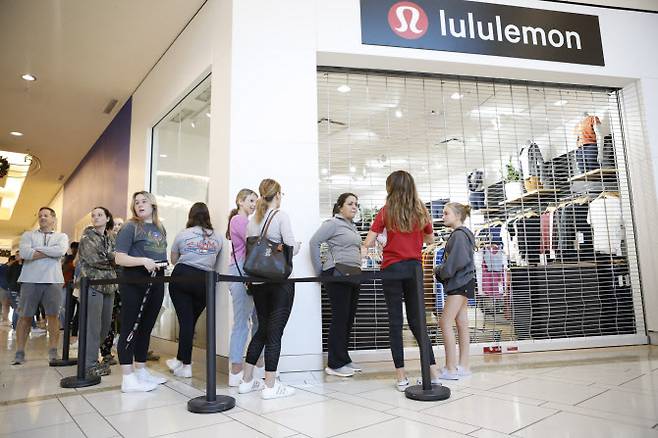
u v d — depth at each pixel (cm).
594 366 342
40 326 812
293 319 349
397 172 291
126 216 639
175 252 332
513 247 448
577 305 451
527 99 482
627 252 473
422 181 439
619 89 496
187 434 202
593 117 492
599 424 202
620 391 262
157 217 309
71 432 208
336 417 222
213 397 242
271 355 260
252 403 251
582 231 469
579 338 437
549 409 228
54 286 412
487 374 320
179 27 486
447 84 453
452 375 305
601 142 490
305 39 387
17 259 713
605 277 464
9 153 938
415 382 298
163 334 499
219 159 379
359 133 424
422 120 443
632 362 355
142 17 470
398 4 414
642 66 475
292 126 371
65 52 541
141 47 529
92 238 355
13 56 549
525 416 217
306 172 368
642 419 208
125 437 200
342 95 425
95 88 636
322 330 372
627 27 480
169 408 246
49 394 283
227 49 381
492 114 468
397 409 234
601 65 464
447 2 429
